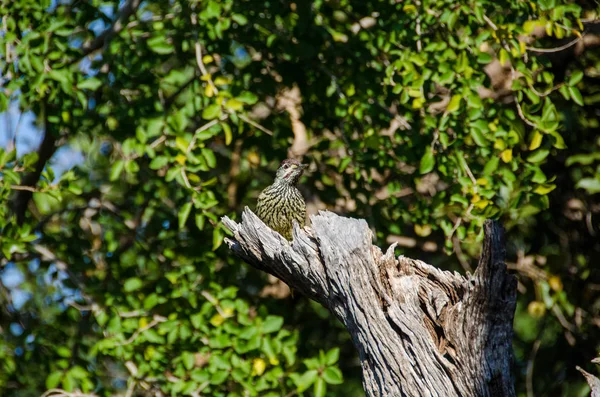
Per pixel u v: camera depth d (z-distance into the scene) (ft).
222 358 34.12
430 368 19.21
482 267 18.75
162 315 35.70
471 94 32.55
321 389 33.19
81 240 38.96
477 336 19.01
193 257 36.55
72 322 39.11
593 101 38.96
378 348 19.54
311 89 37.78
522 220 38.75
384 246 36.83
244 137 38.17
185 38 35.91
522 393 41.29
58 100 35.22
